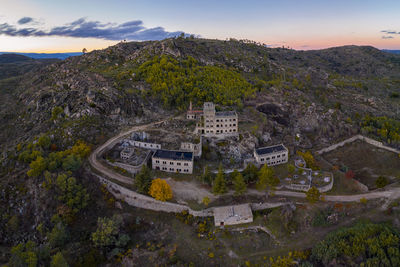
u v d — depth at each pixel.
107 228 96.38
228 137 151.50
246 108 194.25
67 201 106.69
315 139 183.75
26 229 102.88
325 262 89.81
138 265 91.44
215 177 121.62
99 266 91.81
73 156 121.00
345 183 126.31
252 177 121.25
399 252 85.38
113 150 140.38
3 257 93.50
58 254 83.38
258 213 109.06
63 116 160.00
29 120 179.38
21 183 112.75
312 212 107.19
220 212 106.75
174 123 163.50
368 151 163.50
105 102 165.00
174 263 91.31
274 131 178.50
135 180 114.62
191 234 102.56
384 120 187.50
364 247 89.31
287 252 95.00
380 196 115.19
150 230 105.69
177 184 120.88
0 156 139.00
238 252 95.50
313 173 129.25
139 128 159.38
